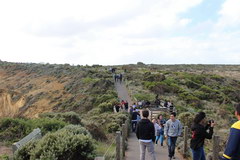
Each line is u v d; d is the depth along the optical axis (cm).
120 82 5269
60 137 859
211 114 3278
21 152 833
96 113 3117
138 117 1905
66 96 4828
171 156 1052
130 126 2002
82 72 6131
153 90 4438
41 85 5953
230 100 4547
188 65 13988
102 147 1316
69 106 4272
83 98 4306
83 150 853
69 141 837
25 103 4741
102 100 3941
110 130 1925
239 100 5053
